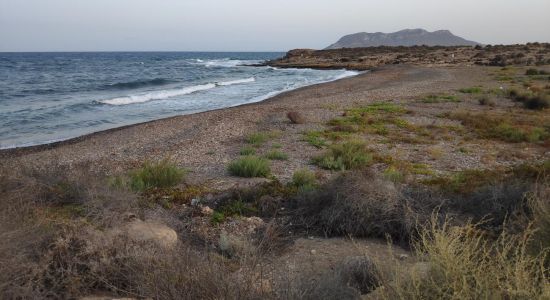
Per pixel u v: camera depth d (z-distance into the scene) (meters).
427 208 6.81
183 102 29.52
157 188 8.62
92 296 4.10
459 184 8.41
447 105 22.95
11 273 3.77
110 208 5.84
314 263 5.50
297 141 14.52
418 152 12.80
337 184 7.16
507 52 83.06
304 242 6.30
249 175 10.13
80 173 7.23
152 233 5.41
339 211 6.69
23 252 4.10
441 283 3.27
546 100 21.39
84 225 5.05
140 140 15.51
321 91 32.25
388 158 11.63
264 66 90.94
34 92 35.72
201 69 80.00
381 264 4.38
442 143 14.12
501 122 17.28
